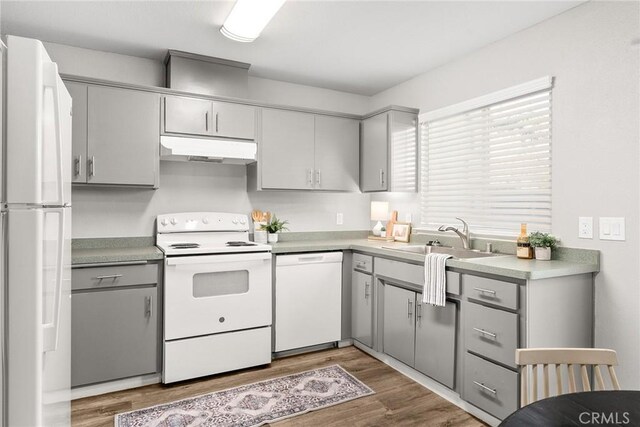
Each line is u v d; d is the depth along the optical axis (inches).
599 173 86.3
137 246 120.3
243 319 111.4
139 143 110.3
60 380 58.1
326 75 137.8
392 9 93.0
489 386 84.0
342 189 142.7
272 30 104.0
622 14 82.1
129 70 121.0
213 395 97.7
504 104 108.6
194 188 129.6
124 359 99.3
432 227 132.8
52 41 110.5
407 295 108.1
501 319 81.7
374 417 88.1
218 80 123.3
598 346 86.1
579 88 90.0
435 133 131.9
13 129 44.3
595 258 86.4
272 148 129.3
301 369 114.0
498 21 98.1
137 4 90.7
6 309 44.3
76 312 94.0
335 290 130.0
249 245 119.9
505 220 108.5
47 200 48.3
